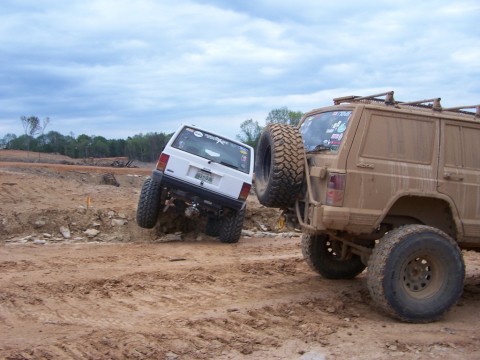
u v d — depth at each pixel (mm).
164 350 4750
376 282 5809
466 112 6941
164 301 6395
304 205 6590
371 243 7051
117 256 9195
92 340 4906
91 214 12438
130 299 6453
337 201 5914
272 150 6512
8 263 8219
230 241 11375
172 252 9836
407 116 6203
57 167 28938
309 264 7832
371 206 5980
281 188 6469
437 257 5914
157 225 12359
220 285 7301
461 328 5816
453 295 5949
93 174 23859
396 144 6125
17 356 4477
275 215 14453
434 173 6172
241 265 8664
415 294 5957
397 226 6363
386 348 5082
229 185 10727
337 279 7895
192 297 6598
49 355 4539
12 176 16578
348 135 6012
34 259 8648
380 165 6031
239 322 5641
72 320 5543
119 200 14828
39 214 11945
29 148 62625
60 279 7242
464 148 6344
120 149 68438
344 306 6441
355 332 5527
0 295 6359
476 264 9656
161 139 64625
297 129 6715
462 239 6297
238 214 11180
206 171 10648
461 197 6242
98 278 7344
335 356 4836
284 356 4785
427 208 6340
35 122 59406
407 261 5840
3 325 5320
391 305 5793
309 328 5539
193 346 4895
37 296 6391
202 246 10742
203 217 12539
